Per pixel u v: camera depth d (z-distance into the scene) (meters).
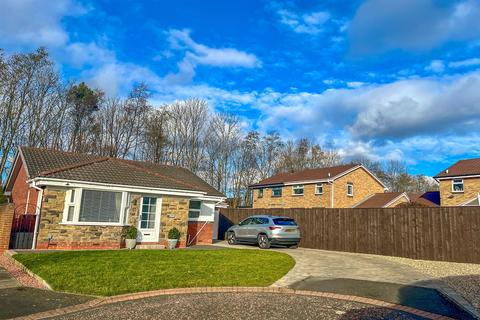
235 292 8.11
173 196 17.34
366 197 33.62
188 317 6.08
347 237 18.11
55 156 18.12
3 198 19.12
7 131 27.20
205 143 42.38
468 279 9.84
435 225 14.97
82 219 14.62
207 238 20.36
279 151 49.84
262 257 13.27
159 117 38.81
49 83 29.72
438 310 6.75
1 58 26.17
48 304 6.80
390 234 16.44
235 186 45.06
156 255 12.61
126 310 6.48
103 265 10.21
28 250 13.18
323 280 9.54
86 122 35.16
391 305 7.08
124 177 16.25
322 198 31.30
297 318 6.12
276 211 22.00
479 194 23.67
